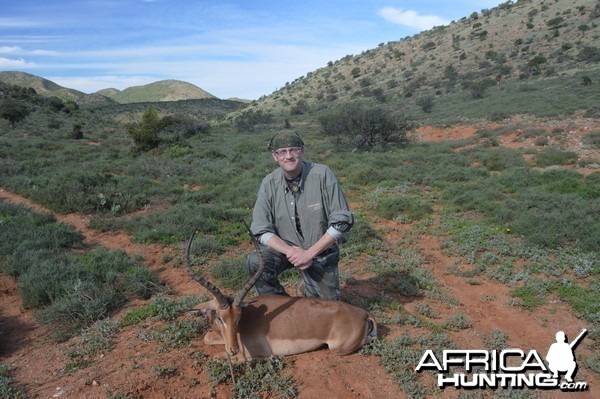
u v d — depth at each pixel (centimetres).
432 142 2803
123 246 941
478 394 442
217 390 434
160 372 448
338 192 506
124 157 2512
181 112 11888
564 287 695
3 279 743
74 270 721
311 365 464
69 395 421
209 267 805
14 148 2472
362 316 484
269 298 482
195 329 534
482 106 4322
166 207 1289
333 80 11394
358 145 2625
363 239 936
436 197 1364
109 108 10856
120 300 648
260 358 468
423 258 847
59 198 1238
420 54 10812
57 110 6241
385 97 7338
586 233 894
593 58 6353
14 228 959
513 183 1441
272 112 9094
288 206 508
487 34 10181
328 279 530
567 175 1502
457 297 691
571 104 3412
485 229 988
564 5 10106
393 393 439
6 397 423
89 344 518
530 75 6506
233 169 1966
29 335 579
